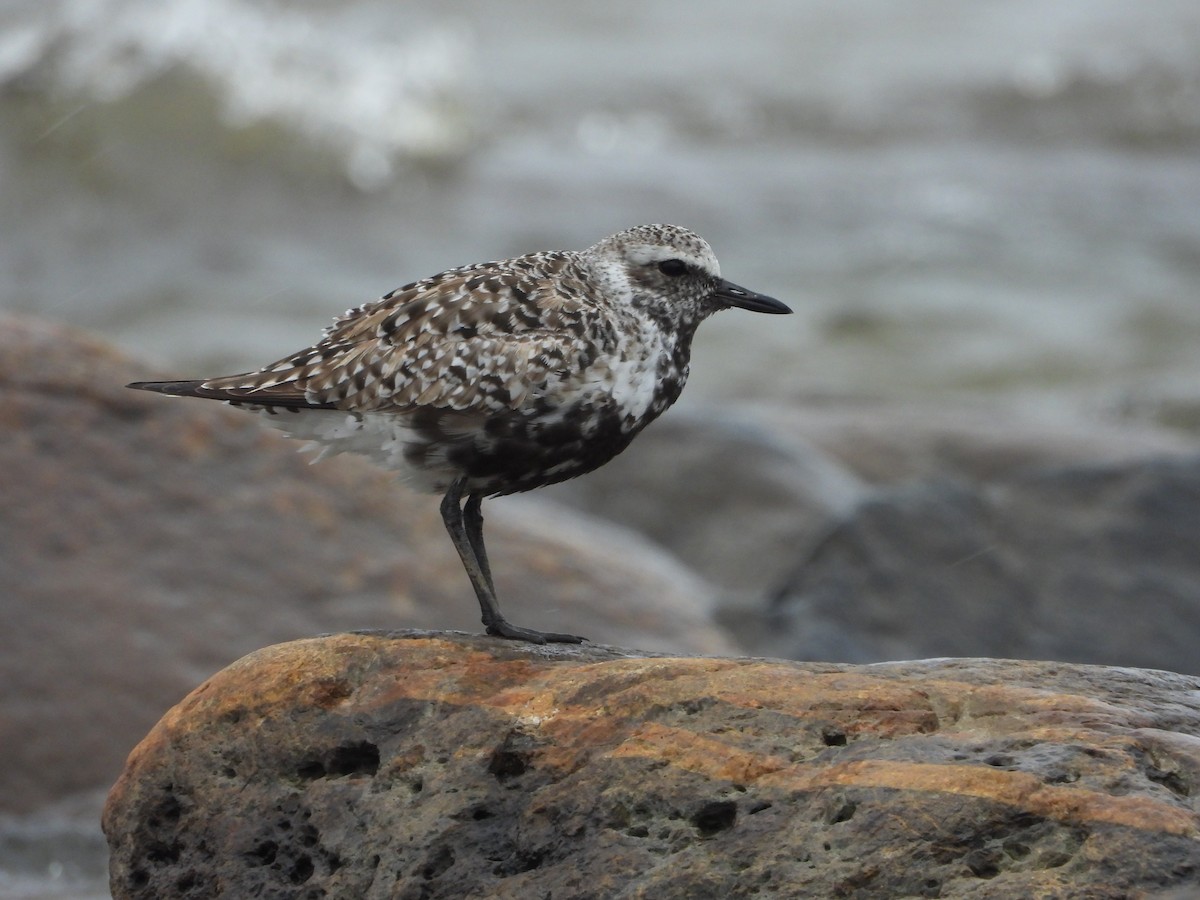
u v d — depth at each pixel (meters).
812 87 39.81
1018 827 6.10
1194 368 24.77
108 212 29.22
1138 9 45.72
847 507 16.14
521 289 8.12
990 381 24.25
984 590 14.59
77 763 11.09
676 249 8.59
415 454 8.07
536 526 13.73
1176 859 5.86
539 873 6.61
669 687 6.91
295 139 31.27
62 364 12.47
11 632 11.35
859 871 6.13
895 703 6.65
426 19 43.50
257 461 12.70
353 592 12.34
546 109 38.06
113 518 12.03
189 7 32.50
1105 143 37.38
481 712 7.10
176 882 7.35
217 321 25.39
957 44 43.16
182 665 11.57
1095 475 15.41
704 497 16.61
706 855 6.36
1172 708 6.70
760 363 24.52
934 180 34.25
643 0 47.38
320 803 7.16
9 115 30.06
